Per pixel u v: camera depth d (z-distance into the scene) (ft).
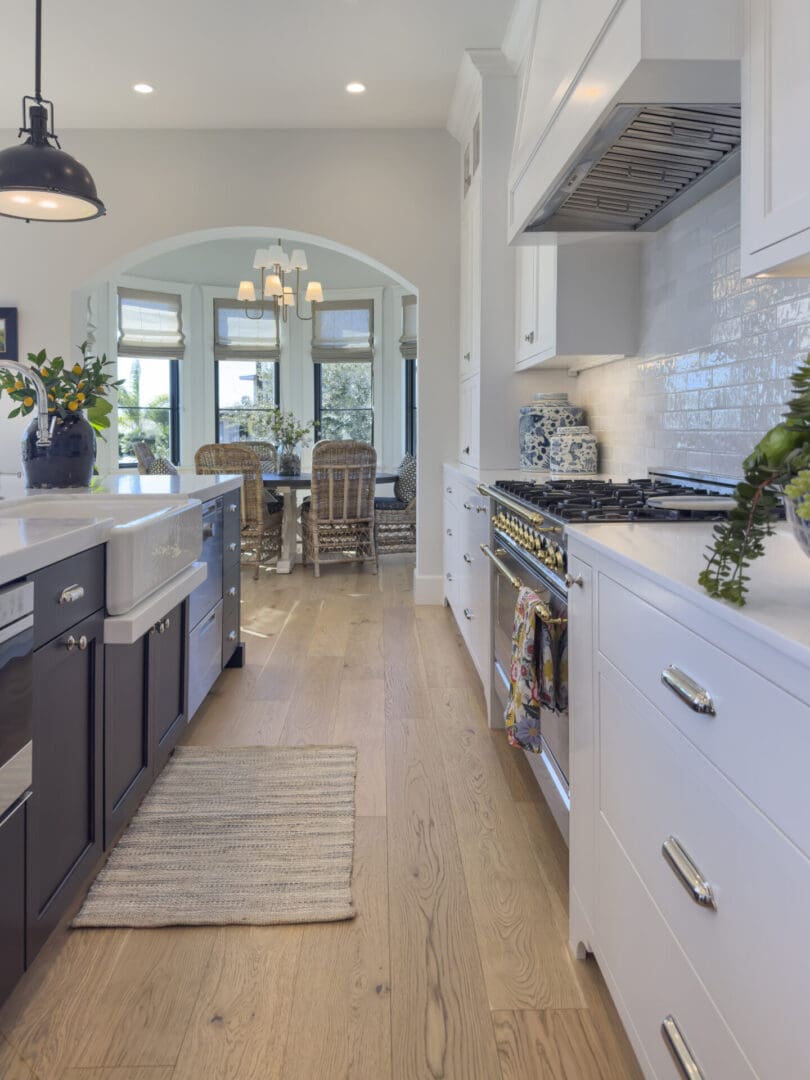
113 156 15.70
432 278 16.03
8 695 4.19
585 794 5.14
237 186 15.79
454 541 14.25
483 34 12.26
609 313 10.19
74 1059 4.48
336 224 15.90
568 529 5.40
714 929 3.16
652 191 7.79
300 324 26.02
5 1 11.11
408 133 15.85
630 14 4.97
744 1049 2.90
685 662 3.44
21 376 9.18
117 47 12.53
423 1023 4.77
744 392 7.06
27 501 7.98
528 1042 4.62
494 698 9.53
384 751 8.95
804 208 3.90
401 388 25.62
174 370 25.18
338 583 19.13
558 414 12.80
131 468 24.22
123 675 6.48
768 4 4.30
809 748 2.45
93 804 5.75
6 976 4.29
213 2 11.23
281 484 19.63
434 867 6.54
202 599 9.64
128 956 5.40
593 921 4.95
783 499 3.08
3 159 8.31
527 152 8.43
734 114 5.71
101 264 15.78
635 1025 4.14
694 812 3.35
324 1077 4.36
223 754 8.83
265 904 5.98
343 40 12.37
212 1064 4.44
